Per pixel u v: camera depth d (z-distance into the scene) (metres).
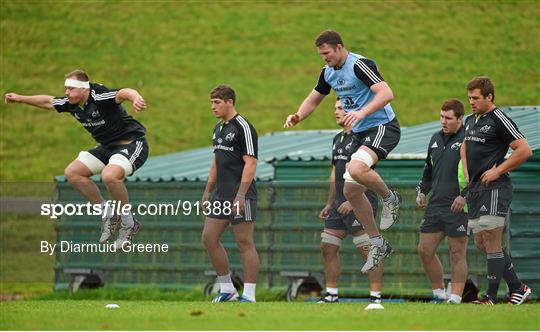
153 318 28.39
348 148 37.34
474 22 141.00
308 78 128.50
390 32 139.38
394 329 25.80
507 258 35.34
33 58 129.25
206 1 149.25
